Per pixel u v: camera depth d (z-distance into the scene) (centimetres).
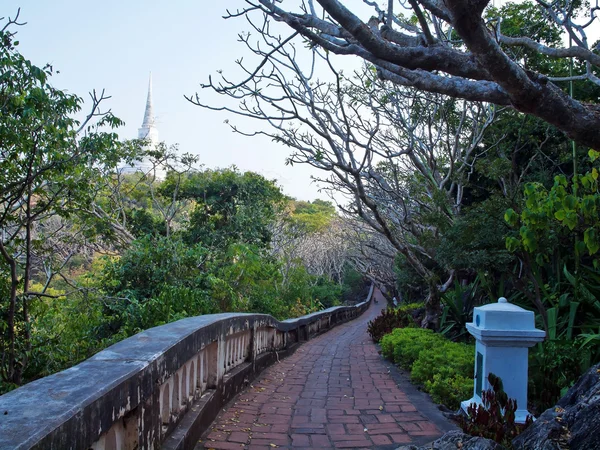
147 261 1289
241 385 691
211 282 1327
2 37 714
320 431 507
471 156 1488
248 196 2034
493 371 502
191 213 2042
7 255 797
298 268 2391
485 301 1260
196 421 436
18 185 831
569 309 919
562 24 672
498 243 844
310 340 1644
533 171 1420
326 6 370
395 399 664
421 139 1409
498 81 361
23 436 181
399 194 1288
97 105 855
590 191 626
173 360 373
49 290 1146
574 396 408
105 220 1123
